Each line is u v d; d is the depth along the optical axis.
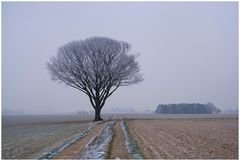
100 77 59.53
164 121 49.47
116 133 28.61
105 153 17.22
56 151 18.77
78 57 58.56
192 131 29.78
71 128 40.09
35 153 19.03
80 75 59.59
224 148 18.83
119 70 59.94
